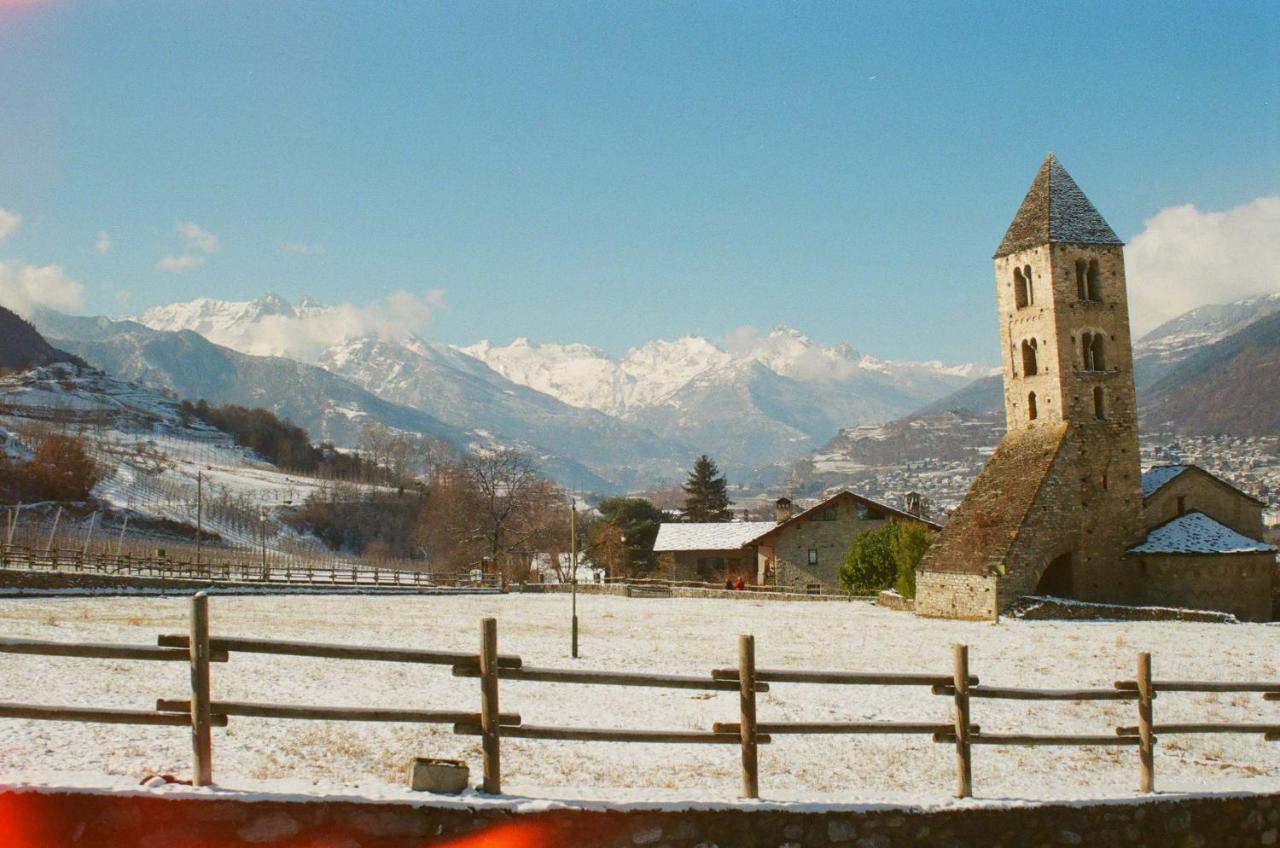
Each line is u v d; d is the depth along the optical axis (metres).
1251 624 58.56
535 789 15.55
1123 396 70.50
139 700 24.05
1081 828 17.36
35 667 27.48
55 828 13.40
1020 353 72.75
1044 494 66.50
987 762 22.36
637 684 15.71
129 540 137.88
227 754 19.14
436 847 14.34
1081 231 71.62
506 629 52.34
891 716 26.89
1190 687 18.83
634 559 145.12
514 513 140.12
